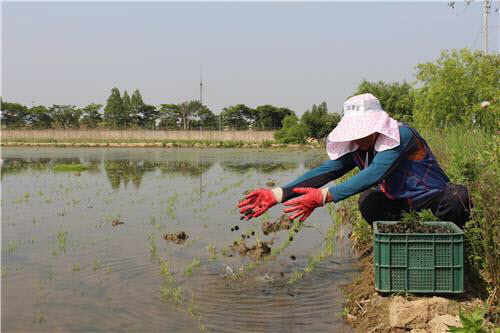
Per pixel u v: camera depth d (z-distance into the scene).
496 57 16.45
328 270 6.38
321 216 10.17
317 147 44.94
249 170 22.25
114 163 27.08
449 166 6.37
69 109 81.12
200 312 5.01
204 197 13.48
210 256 7.14
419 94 17.97
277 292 5.58
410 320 4.27
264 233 8.65
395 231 4.73
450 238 4.46
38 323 4.78
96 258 7.11
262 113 76.88
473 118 15.84
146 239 8.32
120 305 5.23
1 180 18.17
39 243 8.09
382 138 4.67
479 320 3.29
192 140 55.53
